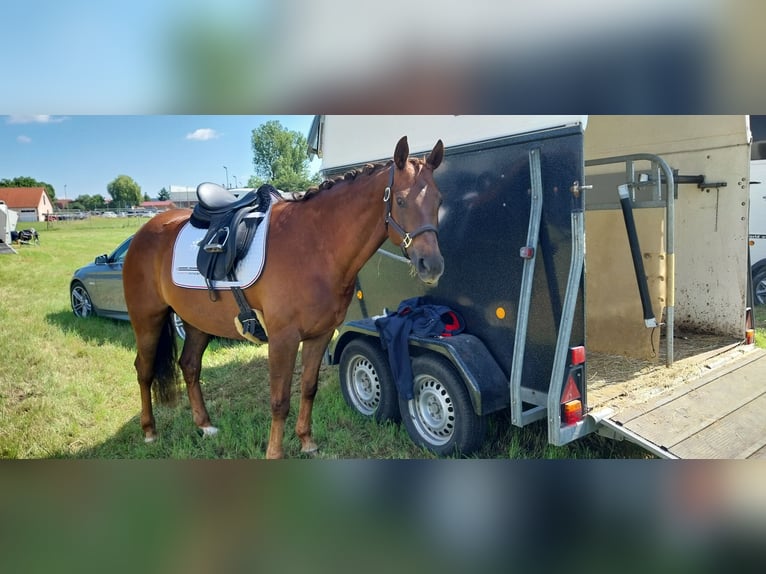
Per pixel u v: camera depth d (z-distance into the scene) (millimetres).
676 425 2770
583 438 3551
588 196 4676
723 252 4090
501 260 3045
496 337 3156
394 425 3701
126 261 3703
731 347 3916
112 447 3660
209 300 3232
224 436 3721
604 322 4008
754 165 7562
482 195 3098
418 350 3461
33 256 13359
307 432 3438
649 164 4223
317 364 3318
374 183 2773
